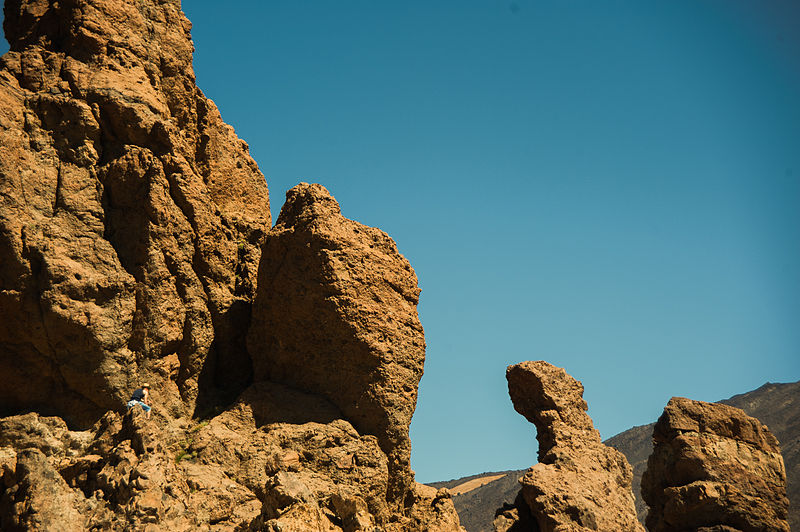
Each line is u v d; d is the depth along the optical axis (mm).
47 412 30750
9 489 25672
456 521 33312
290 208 35750
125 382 31359
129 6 36812
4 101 32844
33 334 30719
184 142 36125
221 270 36031
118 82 34719
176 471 26969
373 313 33906
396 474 33094
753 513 32281
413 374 34250
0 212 30922
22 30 36219
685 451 33094
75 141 33438
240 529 27469
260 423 32750
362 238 35344
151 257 32875
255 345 34938
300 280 33938
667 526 32844
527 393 38531
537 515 33719
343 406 33219
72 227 32312
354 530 27125
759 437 33875
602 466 36344
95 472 26453
